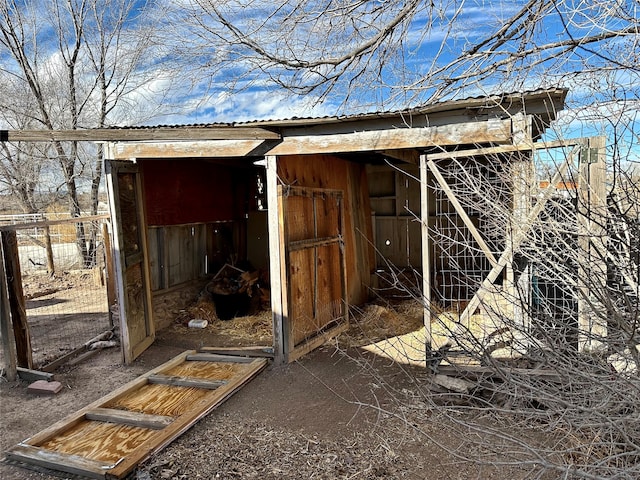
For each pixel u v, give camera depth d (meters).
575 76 3.29
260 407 3.65
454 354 3.62
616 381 1.93
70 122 11.04
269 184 4.61
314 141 4.40
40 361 4.74
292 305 4.76
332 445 3.00
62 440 3.12
